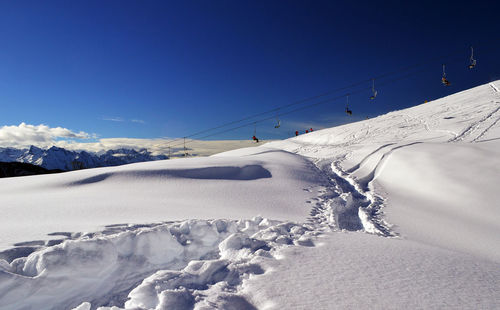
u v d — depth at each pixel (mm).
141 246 5285
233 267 4590
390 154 24266
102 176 17562
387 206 14188
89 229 6332
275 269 4539
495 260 7609
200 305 3402
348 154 29672
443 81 23562
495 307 3484
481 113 34281
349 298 3596
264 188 17375
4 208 9594
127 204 11133
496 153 18469
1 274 3402
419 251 5887
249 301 3586
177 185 16875
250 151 35344
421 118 40969
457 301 3604
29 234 5691
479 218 12047
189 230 6637
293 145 47344
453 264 5094
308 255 5230
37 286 3605
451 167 18047
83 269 4152
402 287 3961
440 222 11789
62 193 14031
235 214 10711
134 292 3746
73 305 3785
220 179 19250
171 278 4129
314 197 16000
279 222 8320
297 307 3363
